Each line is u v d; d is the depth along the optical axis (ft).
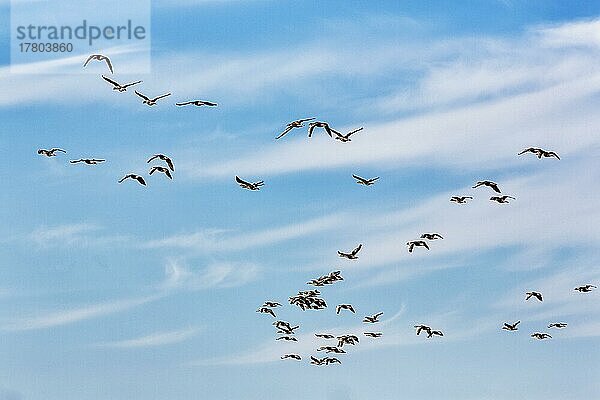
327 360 539.29
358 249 532.32
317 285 533.96
